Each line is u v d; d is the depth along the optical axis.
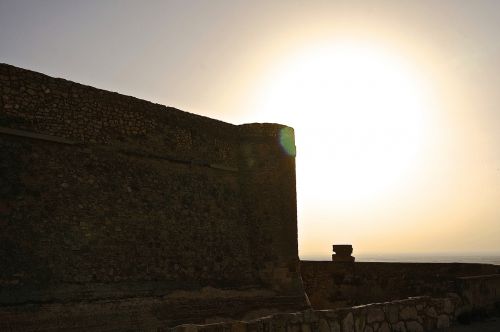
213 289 16.67
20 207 12.61
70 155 14.03
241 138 19.62
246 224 18.94
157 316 14.49
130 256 14.62
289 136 20.14
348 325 8.97
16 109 13.13
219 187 18.36
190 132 17.73
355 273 20.64
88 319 12.84
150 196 15.77
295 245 19.17
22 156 13.02
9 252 12.08
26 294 12.04
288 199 19.44
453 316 11.44
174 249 15.97
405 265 19.47
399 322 10.02
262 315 17.42
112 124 15.30
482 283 12.91
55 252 12.93
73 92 14.49
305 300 18.64
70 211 13.57
